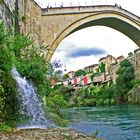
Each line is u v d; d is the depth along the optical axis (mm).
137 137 18891
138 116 35375
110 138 18531
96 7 51000
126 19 53906
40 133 14836
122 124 26766
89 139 14180
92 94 107250
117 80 89750
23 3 38500
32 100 22016
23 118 19609
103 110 56375
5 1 28906
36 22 44812
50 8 48469
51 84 32281
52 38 48375
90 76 146750
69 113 46969
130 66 91562
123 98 86500
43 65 26250
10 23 31141
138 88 78312
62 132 15922
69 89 122000
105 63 142750
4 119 17281
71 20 49438
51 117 23875
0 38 18844
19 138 12844
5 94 17578
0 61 18188
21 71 23734
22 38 27141
